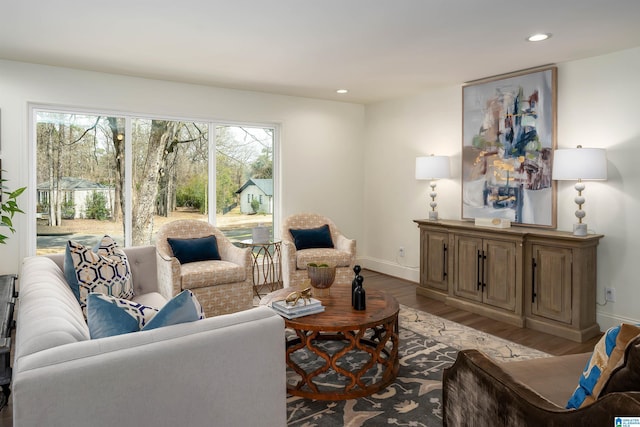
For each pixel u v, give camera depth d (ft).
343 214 19.33
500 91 13.84
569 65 12.26
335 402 7.99
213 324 5.49
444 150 16.03
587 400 4.14
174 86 15.01
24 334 4.84
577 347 10.61
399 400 8.02
